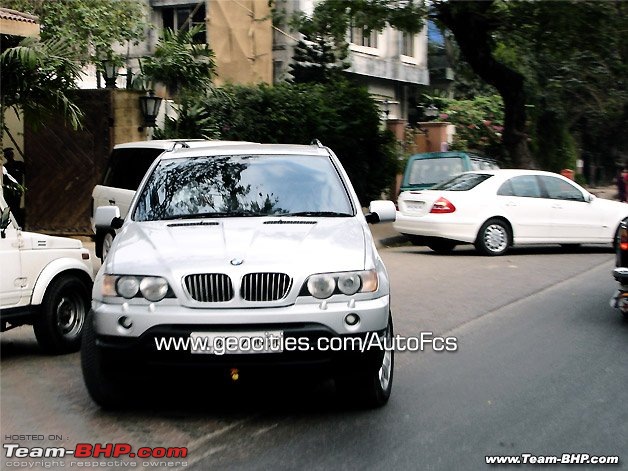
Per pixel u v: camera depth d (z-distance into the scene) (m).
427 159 19.80
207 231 6.58
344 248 6.28
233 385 7.24
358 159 23.92
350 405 6.56
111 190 13.02
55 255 8.42
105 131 17.48
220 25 24.83
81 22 20.00
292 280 5.93
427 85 36.78
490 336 9.29
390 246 18.84
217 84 24.52
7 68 13.14
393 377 7.55
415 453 5.56
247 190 7.35
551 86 31.94
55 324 8.41
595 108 34.66
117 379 6.13
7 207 7.85
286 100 21.89
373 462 5.39
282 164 7.65
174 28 29.95
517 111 23.78
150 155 12.61
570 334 9.36
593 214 17.08
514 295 11.95
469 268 14.77
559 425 6.16
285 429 6.09
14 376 7.72
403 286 12.76
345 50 26.17
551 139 34.28
